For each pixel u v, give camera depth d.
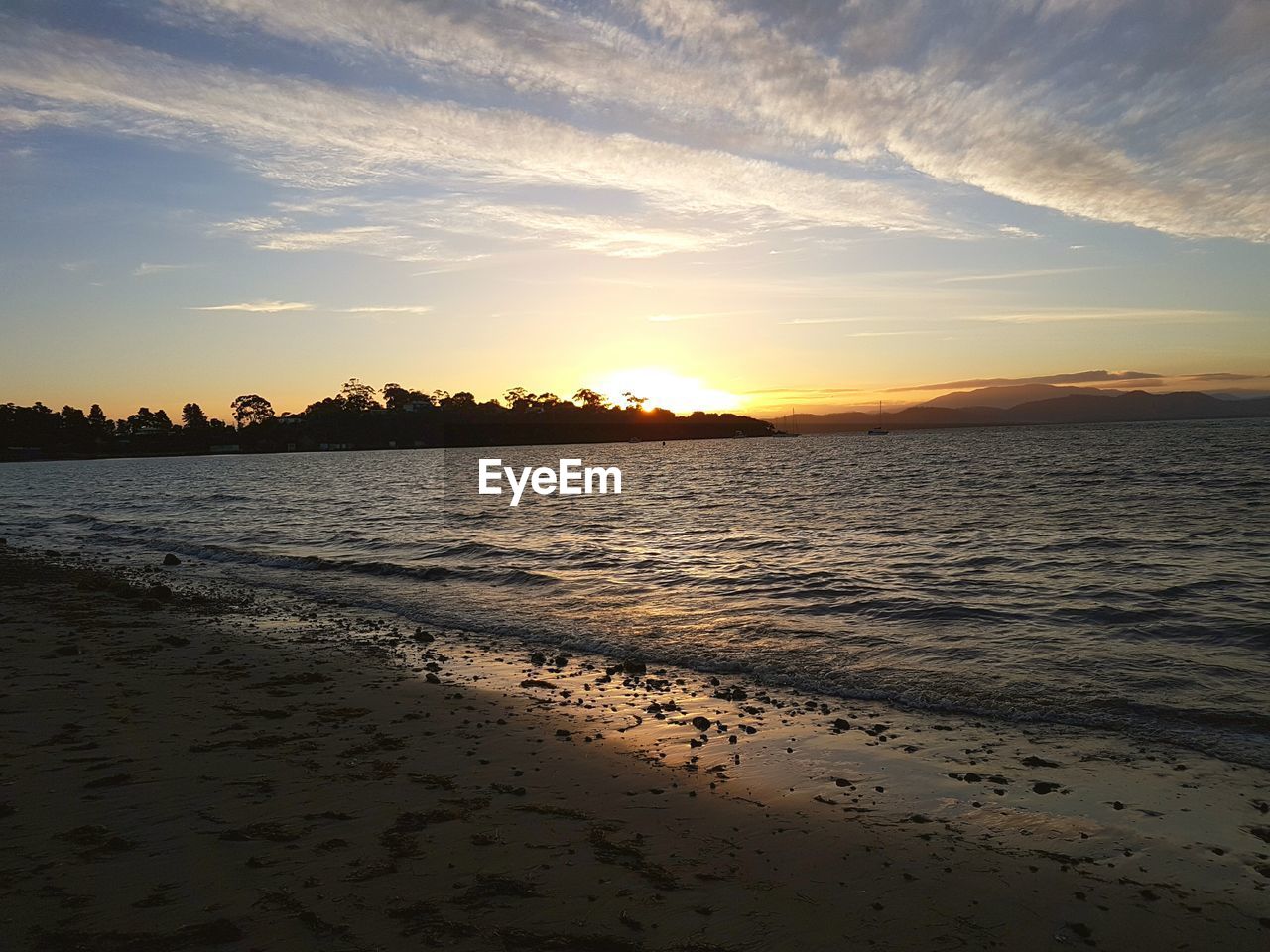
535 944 3.82
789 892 4.54
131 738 6.77
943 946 4.04
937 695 8.90
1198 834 5.48
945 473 57.22
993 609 13.17
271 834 4.94
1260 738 7.36
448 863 4.67
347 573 19.50
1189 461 59.50
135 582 18.52
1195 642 10.84
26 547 26.80
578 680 9.80
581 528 29.41
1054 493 37.75
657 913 4.21
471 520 33.62
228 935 3.73
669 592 15.81
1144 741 7.40
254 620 13.79
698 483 57.00
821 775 6.56
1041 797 6.12
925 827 5.55
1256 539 20.66
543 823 5.37
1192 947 4.11
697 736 7.61
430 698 8.77
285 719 7.65
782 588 15.77
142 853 4.60
